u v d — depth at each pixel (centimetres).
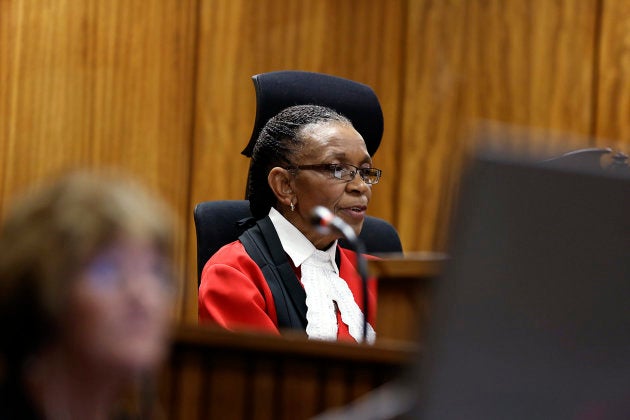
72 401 220
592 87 1041
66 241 212
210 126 1108
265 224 599
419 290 440
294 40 1107
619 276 217
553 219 214
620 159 378
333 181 593
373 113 698
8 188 1123
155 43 1118
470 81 1069
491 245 212
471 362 215
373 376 348
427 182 1076
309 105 621
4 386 223
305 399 343
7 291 214
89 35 1123
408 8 1089
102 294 213
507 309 214
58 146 1122
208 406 337
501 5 1063
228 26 1110
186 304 1072
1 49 1135
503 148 212
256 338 339
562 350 218
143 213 219
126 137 1116
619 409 221
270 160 609
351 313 581
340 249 613
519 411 218
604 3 1038
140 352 216
